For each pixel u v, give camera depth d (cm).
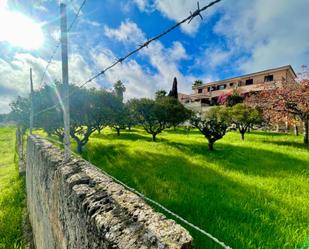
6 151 2127
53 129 1516
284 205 493
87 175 216
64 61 270
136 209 143
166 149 1329
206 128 1280
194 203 492
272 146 1431
